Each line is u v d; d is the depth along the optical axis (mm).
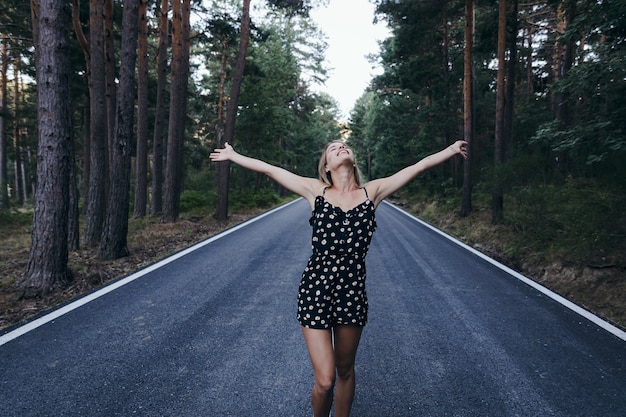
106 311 4875
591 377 3441
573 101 11656
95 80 10836
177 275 6684
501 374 3480
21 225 15242
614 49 7781
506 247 9633
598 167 7781
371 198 2338
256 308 5086
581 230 7223
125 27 8383
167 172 14852
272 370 3463
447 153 2527
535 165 10922
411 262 8070
